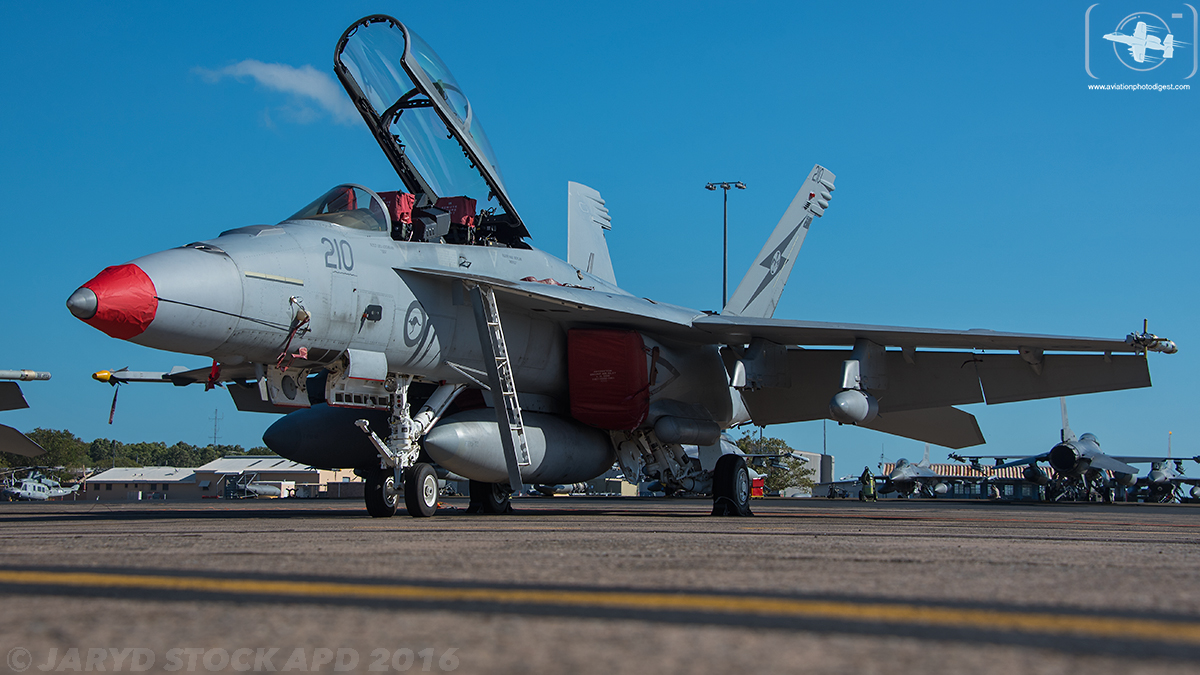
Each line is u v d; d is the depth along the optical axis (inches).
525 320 434.0
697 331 460.4
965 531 261.9
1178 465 1839.3
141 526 275.9
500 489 482.3
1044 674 65.9
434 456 385.7
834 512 559.2
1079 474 1206.9
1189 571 139.6
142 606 94.7
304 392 365.4
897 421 572.4
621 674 65.5
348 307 352.2
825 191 682.2
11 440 700.7
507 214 459.2
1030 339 427.5
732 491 442.0
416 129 428.1
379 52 405.1
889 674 65.7
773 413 553.3
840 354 504.1
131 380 470.9
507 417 377.7
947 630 83.4
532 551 166.1
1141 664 69.5
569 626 84.1
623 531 242.4
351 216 378.3
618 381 432.1
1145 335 410.3
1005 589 113.3
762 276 633.6
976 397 487.8
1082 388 461.1
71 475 3681.1
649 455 487.8
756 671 66.6
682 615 90.7
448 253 402.6
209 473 2593.5
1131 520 428.8
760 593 107.4
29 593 104.9
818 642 77.4
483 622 86.0
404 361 380.5
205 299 303.9
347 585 112.3
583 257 703.7
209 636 78.8
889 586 115.3
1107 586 117.6
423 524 288.2
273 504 807.1
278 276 328.5
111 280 286.5
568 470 445.1
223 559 147.6
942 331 431.5
